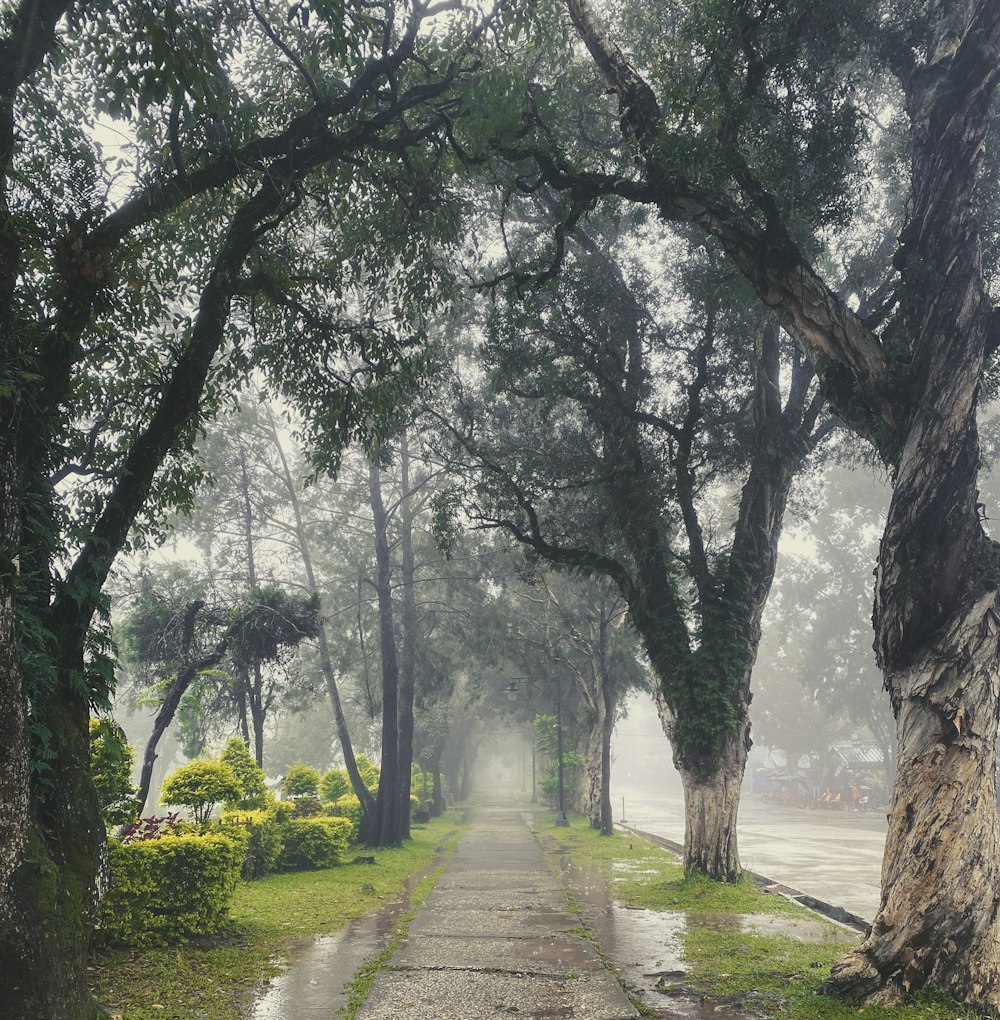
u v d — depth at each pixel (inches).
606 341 649.0
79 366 398.3
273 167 367.9
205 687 739.4
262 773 674.2
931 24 386.9
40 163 313.0
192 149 379.9
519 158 418.9
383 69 378.9
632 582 663.1
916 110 366.9
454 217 491.2
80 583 258.1
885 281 647.1
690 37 381.1
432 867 758.5
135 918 372.5
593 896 561.3
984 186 441.7
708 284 558.9
